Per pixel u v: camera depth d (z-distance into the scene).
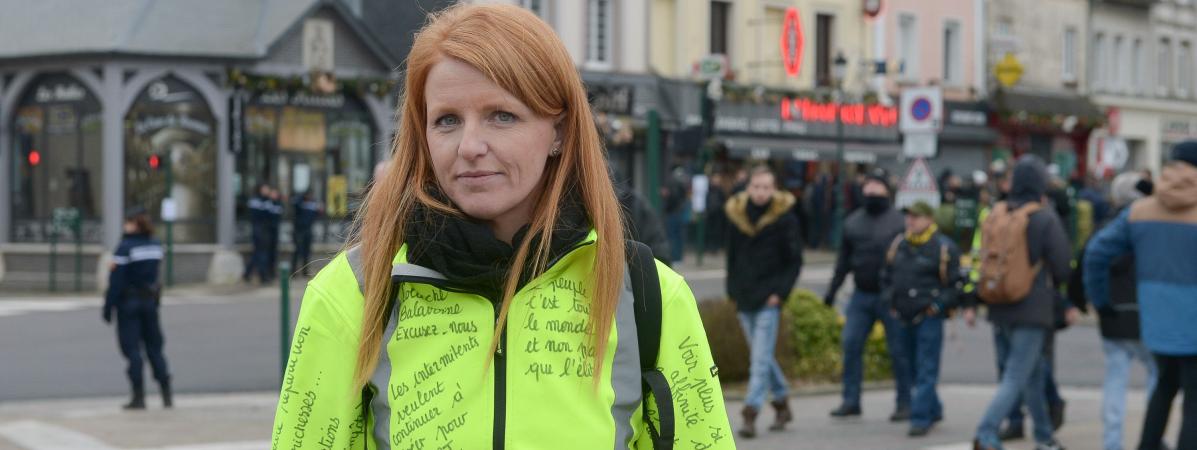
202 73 26.06
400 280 2.44
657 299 2.52
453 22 2.46
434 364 2.44
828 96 36.62
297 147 27.20
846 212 36.53
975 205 22.92
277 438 2.50
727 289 10.16
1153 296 7.20
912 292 10.13
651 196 13.87
